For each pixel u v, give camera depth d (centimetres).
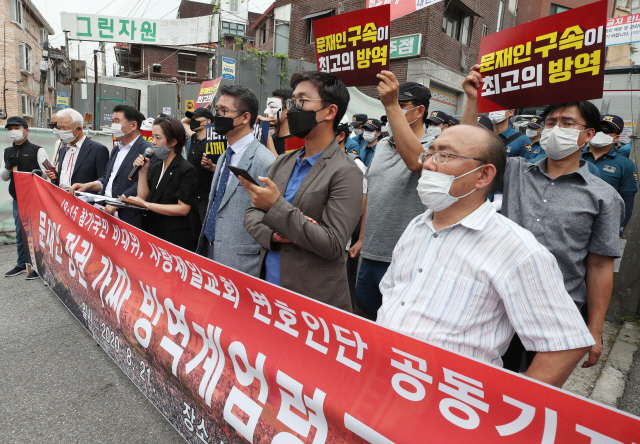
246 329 163
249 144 241
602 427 80
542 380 111
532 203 191
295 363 143
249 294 160
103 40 1358
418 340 107
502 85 193
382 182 251
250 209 204
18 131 466
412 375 111
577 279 182
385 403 117
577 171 182
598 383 283
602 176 365
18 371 276
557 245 181
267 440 152
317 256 186
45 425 225
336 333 129
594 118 177
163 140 295
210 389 180
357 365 125
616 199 178
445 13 1314
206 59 3095
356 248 324
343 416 127
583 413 82
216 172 260
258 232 193
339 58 212
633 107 719
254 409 159
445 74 1355
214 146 376
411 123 253
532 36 178
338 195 179
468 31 1429
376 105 1266
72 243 327
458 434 102
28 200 418
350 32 204
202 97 827
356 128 671
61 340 319
